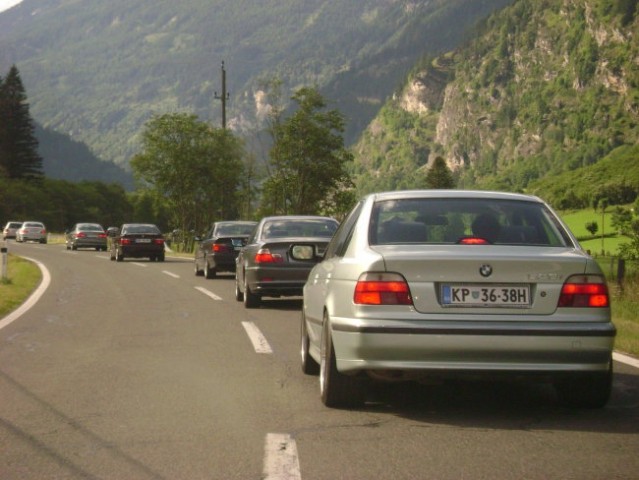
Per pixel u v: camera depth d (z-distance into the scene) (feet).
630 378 25.82
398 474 15.39
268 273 47.91
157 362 29.09
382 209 22.20
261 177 160.97
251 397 22.80
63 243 225.56
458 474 15.38
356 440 17.99
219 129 177.17
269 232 50.44
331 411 21.02
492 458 16.51
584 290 19.48
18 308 49.75
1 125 444.96
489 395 23.25
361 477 15.21
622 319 41.83
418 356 19.01
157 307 50.19
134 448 17.34
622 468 15.79
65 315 45.70
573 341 19.01
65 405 21.70
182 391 23.66
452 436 18.37
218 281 73.72
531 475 15.30
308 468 15.80
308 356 26.20
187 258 131.03
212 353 31.27
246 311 47.80
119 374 26.58
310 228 50.90
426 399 22.67
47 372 26.96
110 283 71.26
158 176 175.01
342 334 19.93
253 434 18.53
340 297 20.44
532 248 20.48
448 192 22.91
